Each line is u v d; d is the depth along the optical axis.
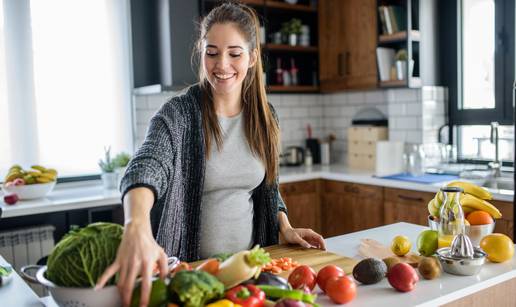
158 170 1.28
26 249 3.06
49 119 3.40
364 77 3.85
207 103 1.64
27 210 2.79
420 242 1.51
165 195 1.51
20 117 3.30
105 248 0.97
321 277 1.22
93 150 3.57
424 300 1.18
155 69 3.74
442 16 3.78
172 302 0.95
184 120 1.57
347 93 4.40
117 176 3.33
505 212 2.71
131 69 3.69
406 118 3.80
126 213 1.08
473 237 1.55
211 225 1.65
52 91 3.41
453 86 3.77
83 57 3.51
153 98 3.75
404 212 3.27
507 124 3.46
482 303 1.33
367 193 3.53
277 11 4.21
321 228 3.95
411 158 3.52
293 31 4.20
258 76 1.69
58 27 3.41
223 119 1.67
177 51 3.46
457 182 1.67
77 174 3.52
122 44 3.64
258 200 1.77
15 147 3.29
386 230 1.96
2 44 3.23
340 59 4.05
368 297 1.21
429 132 3.73
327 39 4.15
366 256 1.59
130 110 3.70
